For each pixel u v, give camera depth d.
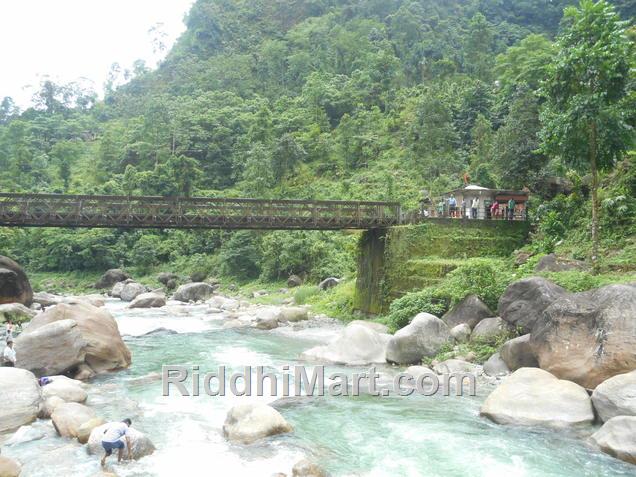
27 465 7.70
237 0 113.25
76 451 8.20
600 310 10.59
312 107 67.50
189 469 7.59
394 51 77.88
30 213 21.80
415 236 22.38
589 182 22.91
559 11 86.56
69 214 22.17
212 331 21.83
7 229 53.09
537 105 27.45
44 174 67.25
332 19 95.50
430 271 20.70
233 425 9.06
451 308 16.69
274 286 38.81
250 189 51.53
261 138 63.50
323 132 63.88
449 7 93.94
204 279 46.66
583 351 10.54
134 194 55.38
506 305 13.87
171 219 23.06
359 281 25.34
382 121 61.00
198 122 68.94
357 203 24.31
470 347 14.35
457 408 10.59
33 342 12.92
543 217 22.14
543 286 13.22
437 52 73.12
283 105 72.94
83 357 13.45
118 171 67.88
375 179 50.22
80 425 9.02
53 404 10.00
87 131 88.12
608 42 15.98
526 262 18.66
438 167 46.03
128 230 54.66
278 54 88.44
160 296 32.56
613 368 9.83
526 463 7.81
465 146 49.03
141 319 25.77
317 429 9.42
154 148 65.94
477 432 9.16
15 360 12.65
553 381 9.90
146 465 7.73
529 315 13.16
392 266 22.67
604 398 8.98
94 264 51.91
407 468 7.71
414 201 40.38
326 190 50.72
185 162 56.28
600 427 8.93
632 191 20.36
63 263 52.31
